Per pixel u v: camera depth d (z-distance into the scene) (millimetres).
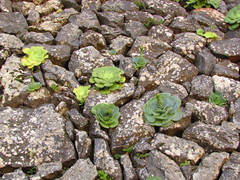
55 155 1248
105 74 1527
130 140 1319
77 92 1506
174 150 1269
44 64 1621
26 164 1218
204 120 1416
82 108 1497
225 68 1693
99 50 1828
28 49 1651
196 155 1263
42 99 1475
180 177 1185
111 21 1956
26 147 1248
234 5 2197
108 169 1200
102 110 1388
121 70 1582
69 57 1723
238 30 2004
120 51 1793
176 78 1607
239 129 1370
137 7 2082
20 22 1862
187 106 1446
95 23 1924
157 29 1899
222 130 1328
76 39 1820
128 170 1208
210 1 2133
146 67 1636
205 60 1682
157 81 1588
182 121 1381
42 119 1344
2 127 1301
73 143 1311
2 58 1631
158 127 1387
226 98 1531
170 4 2088
